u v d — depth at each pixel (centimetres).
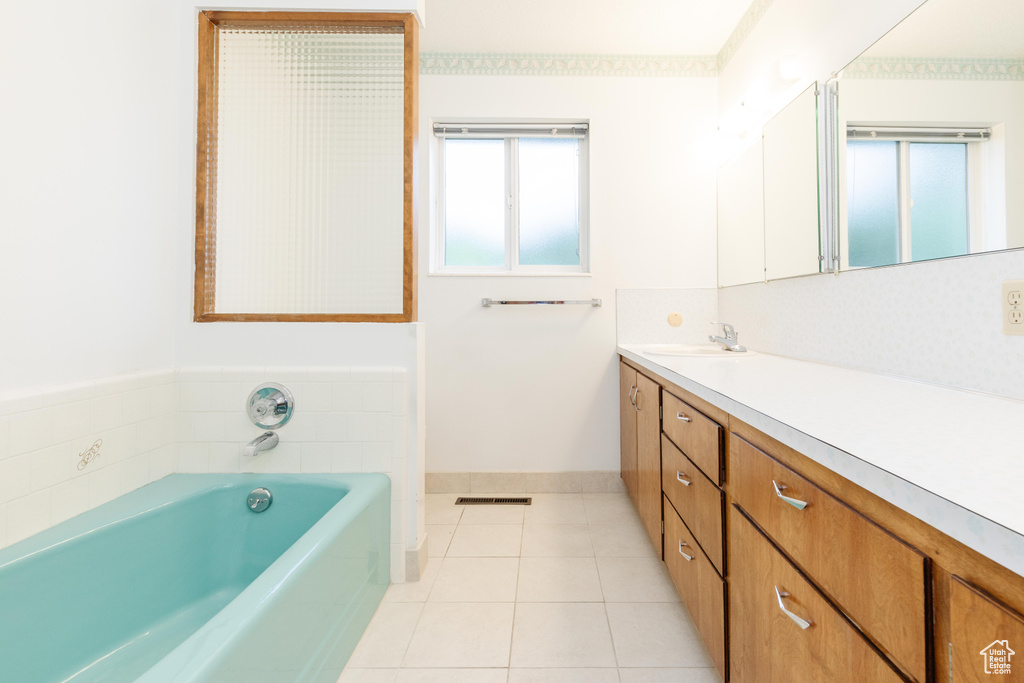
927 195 123
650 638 145
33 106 117
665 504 176
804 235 181
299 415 173
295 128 175
